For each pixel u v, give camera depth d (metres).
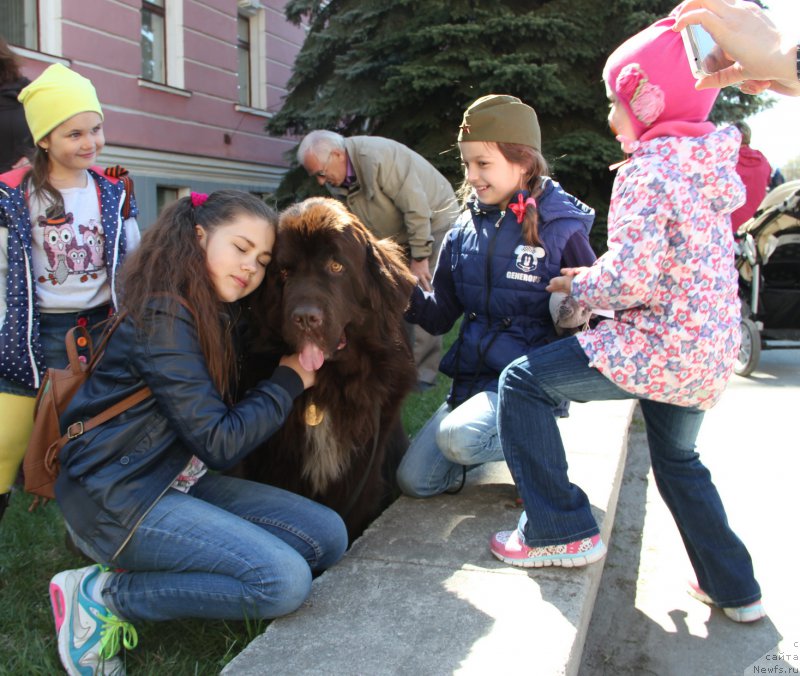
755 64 1.87
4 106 3.13
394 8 9.71
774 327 6.91
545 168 2.93
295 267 2.63
